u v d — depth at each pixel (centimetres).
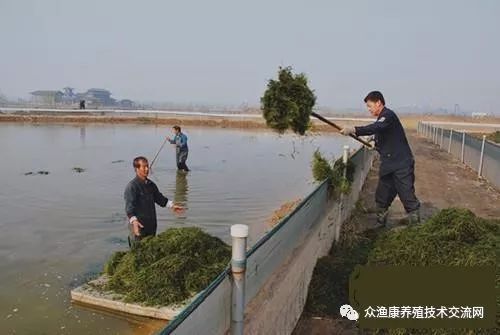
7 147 2258
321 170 635
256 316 302
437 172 1313
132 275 546
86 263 660
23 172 1502
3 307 520
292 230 426
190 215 951
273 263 370
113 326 482
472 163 1388
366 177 1182
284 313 382
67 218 910
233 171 1628
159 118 4575
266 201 1109
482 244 390
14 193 1158
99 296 524
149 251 568
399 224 724
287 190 1265
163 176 1481
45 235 795
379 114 619
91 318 496
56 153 2048
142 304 502
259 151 2358
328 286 498
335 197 647
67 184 1298
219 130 3959
